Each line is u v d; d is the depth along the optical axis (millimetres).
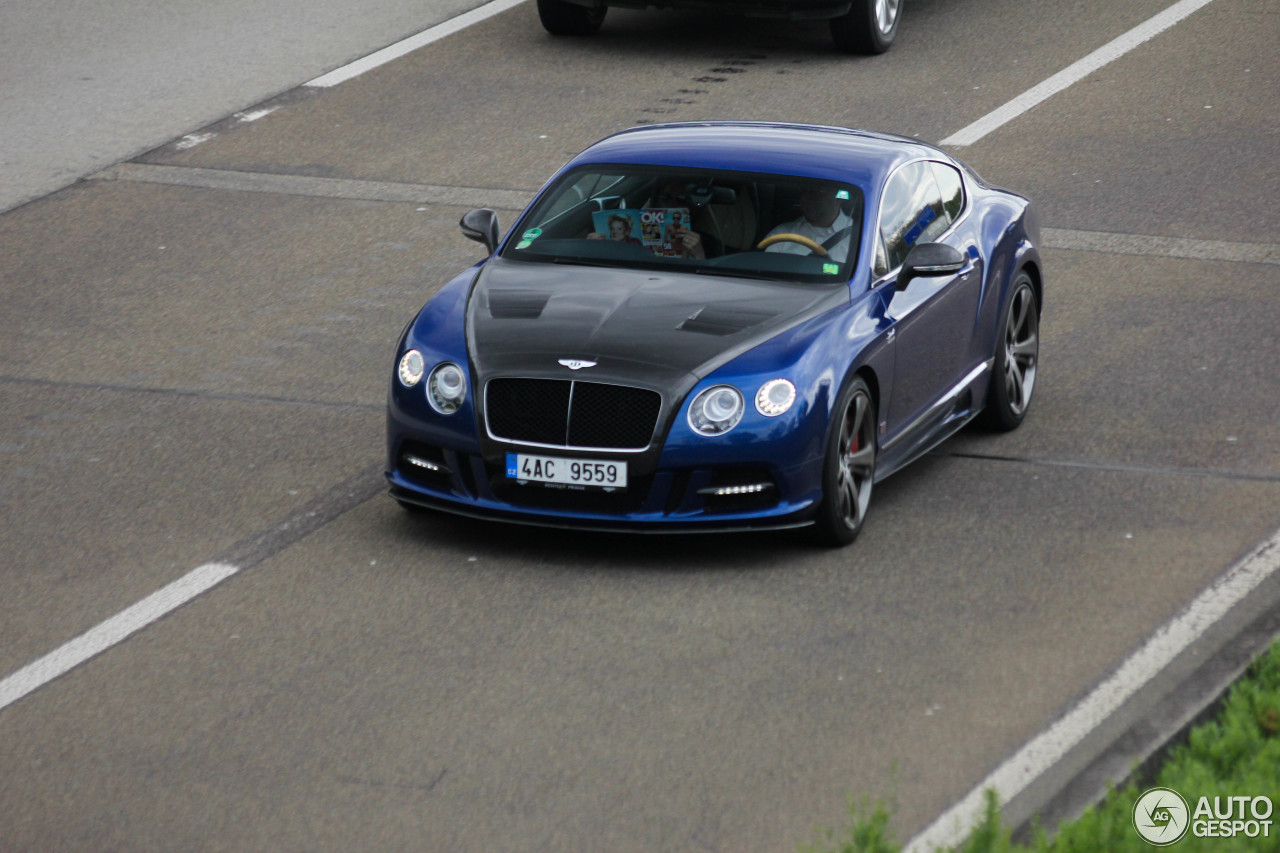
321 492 30141
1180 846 17031
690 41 66625
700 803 19562
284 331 39594
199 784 20000
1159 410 34531
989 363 32844
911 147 32594
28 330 39594
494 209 48031
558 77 61156
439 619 24672
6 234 46594
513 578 26188
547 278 28938
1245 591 25672
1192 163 51938
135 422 33906
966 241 32344
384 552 27266
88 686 22562
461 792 19797
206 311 40938
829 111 56719
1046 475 31094
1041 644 23844
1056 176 50906
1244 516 28875
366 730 21312
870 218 29578
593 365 26094
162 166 52156
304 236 46312
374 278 43250
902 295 29359
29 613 25031
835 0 61906
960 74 61500
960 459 32094
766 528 26250
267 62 63062
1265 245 45281
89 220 47656
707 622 24578
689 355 26312
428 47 65188
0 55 63875
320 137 54719
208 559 27031
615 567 26641
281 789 19891
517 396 26312
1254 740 19594
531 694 22312
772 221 29609
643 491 26062
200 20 69000
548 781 20062
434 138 54406
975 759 20594
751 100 58062
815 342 26781
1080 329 39594
